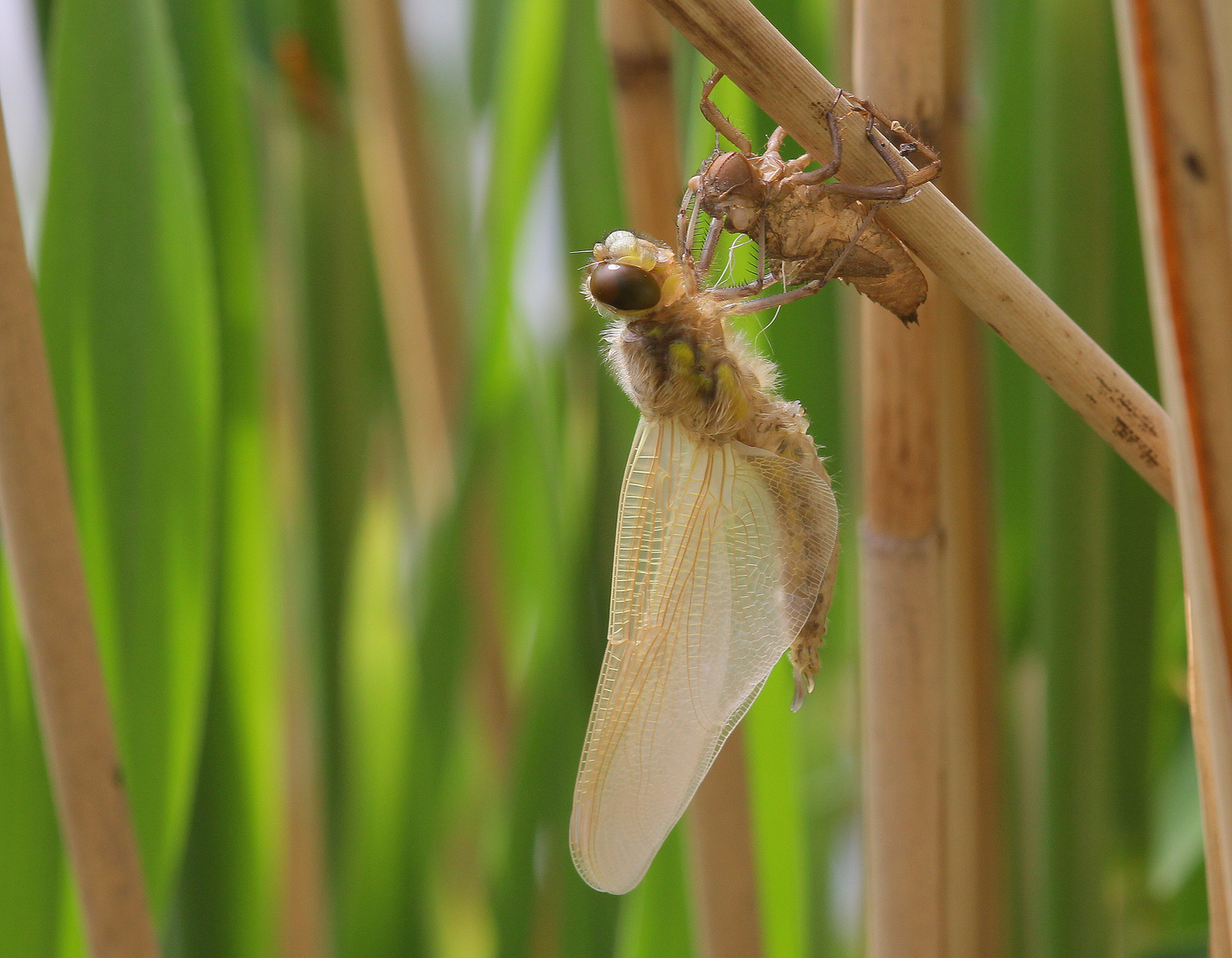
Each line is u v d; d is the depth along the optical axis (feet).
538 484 2.52
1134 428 2.24
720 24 2.22
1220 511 2.19
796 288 2.30
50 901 2.36
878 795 2.30
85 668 2.30
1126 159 2.39
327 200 2.45
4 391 2.28
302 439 2.47
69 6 2.33
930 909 2.31
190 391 2.35
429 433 2.53
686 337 2.32
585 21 2.42
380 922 2.46
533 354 2.48
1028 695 2.47
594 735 2.33
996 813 2.40
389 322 2.52
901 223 2.23
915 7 2.24
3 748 2.35
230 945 2.43
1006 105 2.43
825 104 2.23
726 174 2.26
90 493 2.35
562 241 2.45
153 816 2.36
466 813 2.57
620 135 2.32
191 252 2.34
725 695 2.33
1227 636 2.19
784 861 2.40
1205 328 2.18
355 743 2.48
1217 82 2.17
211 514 2.37
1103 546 2.39
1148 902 2.46
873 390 2.28
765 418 2.33
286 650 2.51
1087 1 2.35
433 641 2.45
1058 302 2.37
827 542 2.33
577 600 2.43
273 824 2.43
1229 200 2.17
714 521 2.33
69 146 2.34
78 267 2.35
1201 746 2.24
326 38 2.45
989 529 2.37
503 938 2.43
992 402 2.37
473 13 2.52
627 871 2.32
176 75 2.35
